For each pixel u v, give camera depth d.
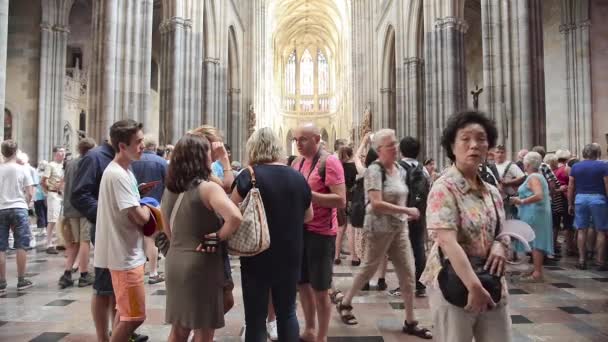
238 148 29.05
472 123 2.44
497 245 2.32
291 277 3.43
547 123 18.42
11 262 8.66
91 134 10.98
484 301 2.18
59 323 4.97
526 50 11.30
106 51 10.89
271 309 4.64
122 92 11.12
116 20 11.06
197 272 3.08
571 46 17.81
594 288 6.62
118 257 3.51
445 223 2.30
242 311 5.58
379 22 27.59
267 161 3.63
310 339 4.45
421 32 20.56
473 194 2.40
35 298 6.04
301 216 3.55
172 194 3.25
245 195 3.43
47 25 18.36
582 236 8.14
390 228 4.74
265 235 3.17
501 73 11.56
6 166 6.48
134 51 11.31
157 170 6.06
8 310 5.46
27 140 18.03
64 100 20.81
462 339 2.34
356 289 5.09
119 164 3.69
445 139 2.54
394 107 26.62
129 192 3.55
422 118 20.89
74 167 6.66
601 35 17.62
